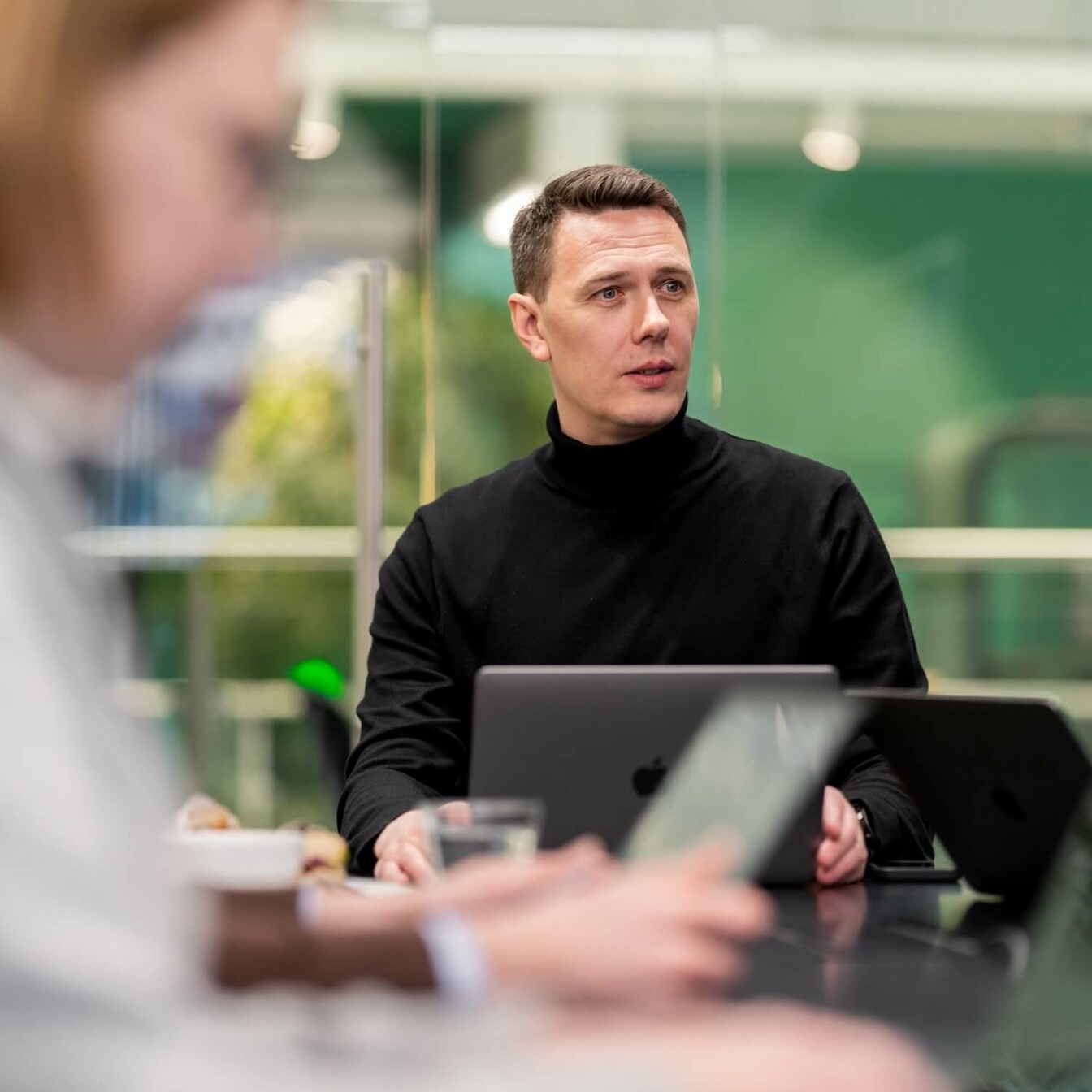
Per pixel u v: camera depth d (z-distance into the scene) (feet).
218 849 5.24
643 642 9.49
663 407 9.55
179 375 14.51
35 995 2.16
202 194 2.40
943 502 23.81
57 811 2.22
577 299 9.56
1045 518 24.02
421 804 8.02
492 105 19.56
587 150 20.45
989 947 5.04
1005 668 23.71
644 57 20.75
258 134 2.46
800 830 6.62
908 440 23.82
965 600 23.81
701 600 9.53
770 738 4.87
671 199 9.86
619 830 6.50
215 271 2.49
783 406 23.50
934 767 6.26
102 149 2.32
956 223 24.18
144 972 2.24
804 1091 2.56
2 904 2.16
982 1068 4.00
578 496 9.75
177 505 15.24
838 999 4.33
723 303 23.29
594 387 9.57
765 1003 4.28
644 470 9.65
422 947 3.76
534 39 20.01
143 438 14.56
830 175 23.08
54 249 2.32
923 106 23.44
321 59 18.48
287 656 16.55
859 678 9.46
